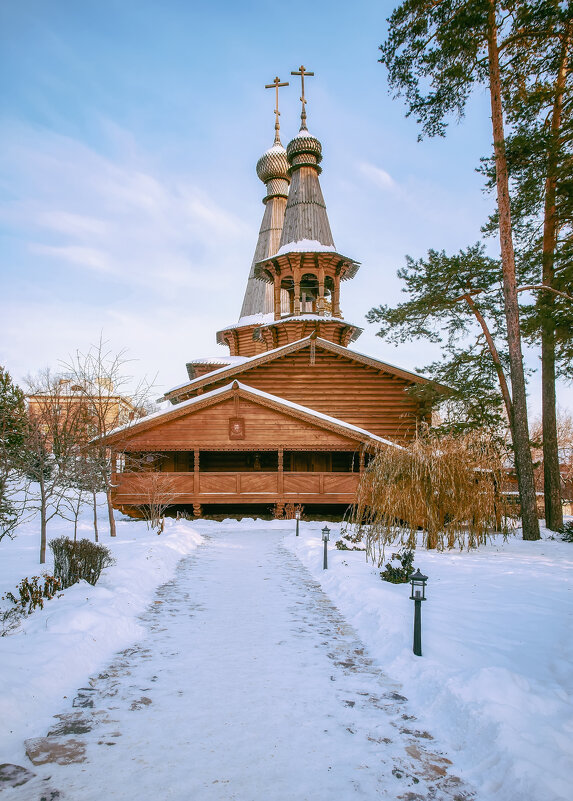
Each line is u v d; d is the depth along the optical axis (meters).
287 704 5.48
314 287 36.91
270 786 4.04
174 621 8.48
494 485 14.92
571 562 12.62
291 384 28.09
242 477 23.14
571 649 6.54
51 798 3.82
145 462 24.22
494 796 3.91
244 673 6.32
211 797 3.88
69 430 16.50
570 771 3.96
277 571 12.61
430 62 17.70
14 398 20.11
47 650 6.27
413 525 14.19
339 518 24.19
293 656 6.90
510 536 18.25
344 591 9.93
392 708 5.41
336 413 27.86
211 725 5.01
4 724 4.77
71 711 5.26
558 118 19.72
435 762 4.41
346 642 7.48
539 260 20.22
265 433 22.98
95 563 9.79
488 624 7.57
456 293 22.97
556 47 18.59
